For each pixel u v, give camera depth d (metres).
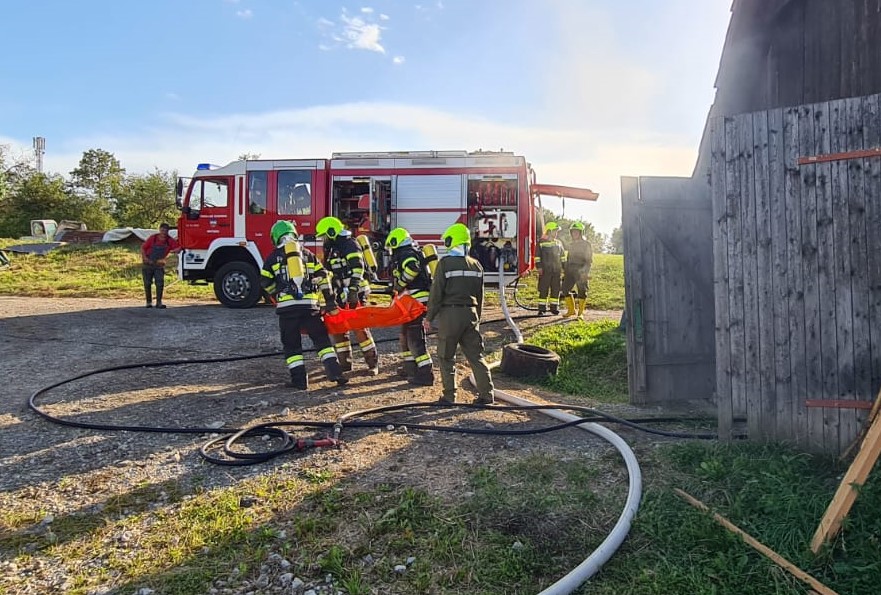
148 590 2.79
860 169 3.92
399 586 2.81
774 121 4.16
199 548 3.12
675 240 6.10
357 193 12.15
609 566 2.92
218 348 8.39
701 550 2.99
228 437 4.66
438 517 3.36
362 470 4.03
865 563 2.74
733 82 6.51
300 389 6.14
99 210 53.06
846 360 3.98
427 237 11.81
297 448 4.33
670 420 5.11
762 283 4.21
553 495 3.61
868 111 3.89
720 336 4.32
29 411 5.39
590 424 4.79
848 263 3.96
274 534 3.22
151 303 13.02
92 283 17.20
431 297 5.56
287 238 6.17
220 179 12.42
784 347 4.15
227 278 12.53
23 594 2.77
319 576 2.89
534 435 4.72
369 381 6.57
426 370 6.38
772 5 5.93
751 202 4.23
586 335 8.93
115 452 4.41
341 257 6.95
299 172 12.09
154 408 5.48
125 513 3.50
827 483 3.56
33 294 15.59
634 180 5.97
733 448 4.13
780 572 2.76
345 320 6.33
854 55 5.26
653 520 3.23
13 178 51.31
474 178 11.68
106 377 6.66
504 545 3.11
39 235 31.02
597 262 22.69
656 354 6.03
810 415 4.07
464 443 4.54
